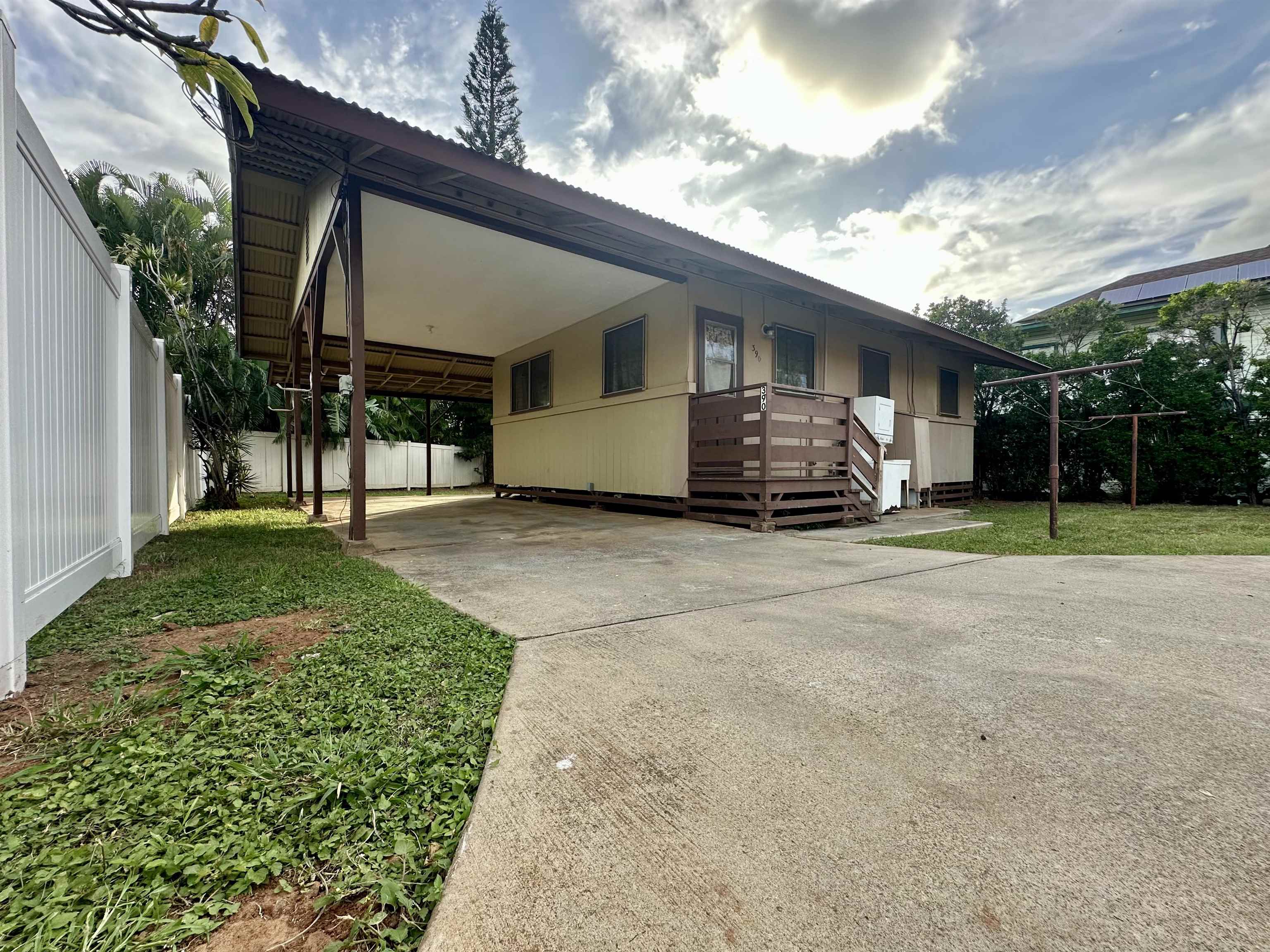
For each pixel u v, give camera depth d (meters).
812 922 1.02
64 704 1.87
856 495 7.86
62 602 2.63
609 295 8.14
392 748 1.60
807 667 2.25
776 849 1.21
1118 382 11.71
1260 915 1.02
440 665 2.24
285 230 6.90
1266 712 1.85
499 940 0.98
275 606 3.06
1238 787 1.43
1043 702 1.92
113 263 3.73
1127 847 1.20
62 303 2.73
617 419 8.71
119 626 2.69
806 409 7.00
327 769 1.44
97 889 1.07
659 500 8.00
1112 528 7.11
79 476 2.96
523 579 3.88
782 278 7.05
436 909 1.05
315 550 5.02
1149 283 19.69
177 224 10.63
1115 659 2.34
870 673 2.19
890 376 10.73
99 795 1.35
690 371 7.46
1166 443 11.29
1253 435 10.56
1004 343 15.68
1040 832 1.25
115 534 3.71
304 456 15.15
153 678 2.08
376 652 2.36
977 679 2.13
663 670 2.21
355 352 4.97
